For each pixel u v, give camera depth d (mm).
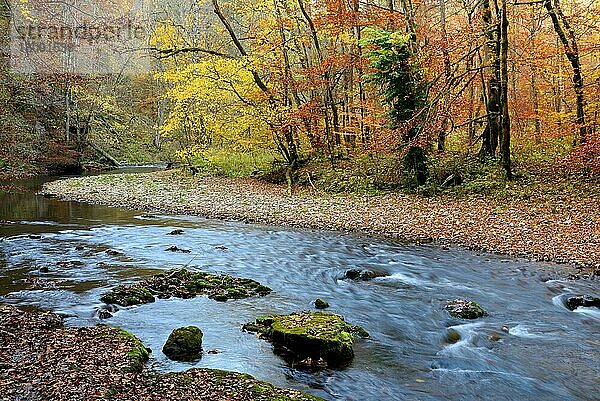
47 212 18625
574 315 8570
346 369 6426
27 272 10430
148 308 8531
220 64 24094
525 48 21297
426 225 15438
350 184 22688
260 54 24766
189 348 6699
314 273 11008
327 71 24109
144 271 10703
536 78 27125
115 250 12547
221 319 8070
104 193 23781
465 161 21297
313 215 17594
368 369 6445
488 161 20641
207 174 32125
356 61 23031
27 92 34812
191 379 5629
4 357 5965
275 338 7039
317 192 22844
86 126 40844
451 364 6672
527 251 12297
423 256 12367
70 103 39219
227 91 25469
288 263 11734
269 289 9789
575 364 6727
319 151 26766
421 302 9219
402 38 18547
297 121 24844
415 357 6887
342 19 22469
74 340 6629
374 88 24922
